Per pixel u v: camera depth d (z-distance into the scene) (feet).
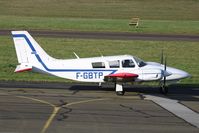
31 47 352.49
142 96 338.75
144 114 266.77
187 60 552.82
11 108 273.95
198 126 238.48
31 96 319.68
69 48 607.37
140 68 353.72
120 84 347.97
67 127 229.45
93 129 226.58
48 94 332.19
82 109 276.21
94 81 355.97
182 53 590.96
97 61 355.97
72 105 288.71
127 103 303.27
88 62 355.97
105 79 353.10
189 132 224.74
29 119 245.45
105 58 358.84
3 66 492.13
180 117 260.62
